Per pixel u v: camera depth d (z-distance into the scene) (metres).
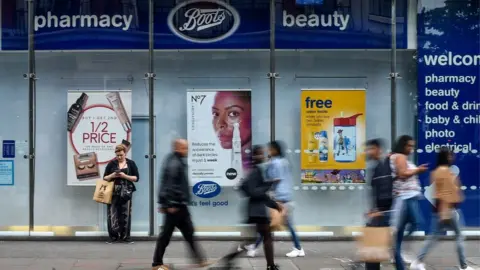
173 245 9.51
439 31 10.01
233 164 10.00
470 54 10.01
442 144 9.98
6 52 10.07
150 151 10.02
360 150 10.00
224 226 10.01
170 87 10.13
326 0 10.02
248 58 10.12
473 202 9.96
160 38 10.02
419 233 9.91
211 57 10.11
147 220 10.09
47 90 10.11
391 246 6.86
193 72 10.12
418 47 10.01
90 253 8.87
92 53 10.09
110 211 9.60
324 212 10.12
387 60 10.12
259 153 7.26
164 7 10.02
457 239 7.59
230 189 10.03
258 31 10.03
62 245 9.55
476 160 10.00
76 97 9.96
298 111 10.13
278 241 9.94
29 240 9.98
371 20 10.05
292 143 10.12
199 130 10.00
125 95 9.98
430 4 10.02
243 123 10.02
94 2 10.00
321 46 10.04
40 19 10.02
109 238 9.80
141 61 10.10
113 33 10.02
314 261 8.33
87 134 9.95
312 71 10.12
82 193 10.09
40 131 10.10
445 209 7.49
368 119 10.16
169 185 7.14
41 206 10.09
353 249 9.26
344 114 10.02
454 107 10.00
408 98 10.16
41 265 8.00
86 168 9.92
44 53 10.07
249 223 7.28
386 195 6.59
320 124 10.02
